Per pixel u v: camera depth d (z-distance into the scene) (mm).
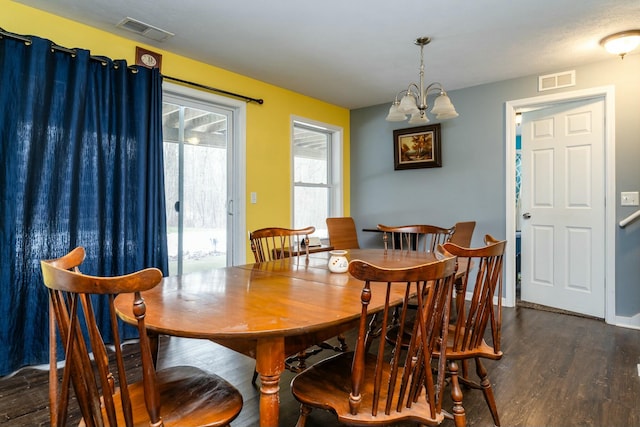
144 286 923
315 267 2119
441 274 1127
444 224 4137
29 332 2252
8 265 2152
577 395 1946
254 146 3738
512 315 3365
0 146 2125
